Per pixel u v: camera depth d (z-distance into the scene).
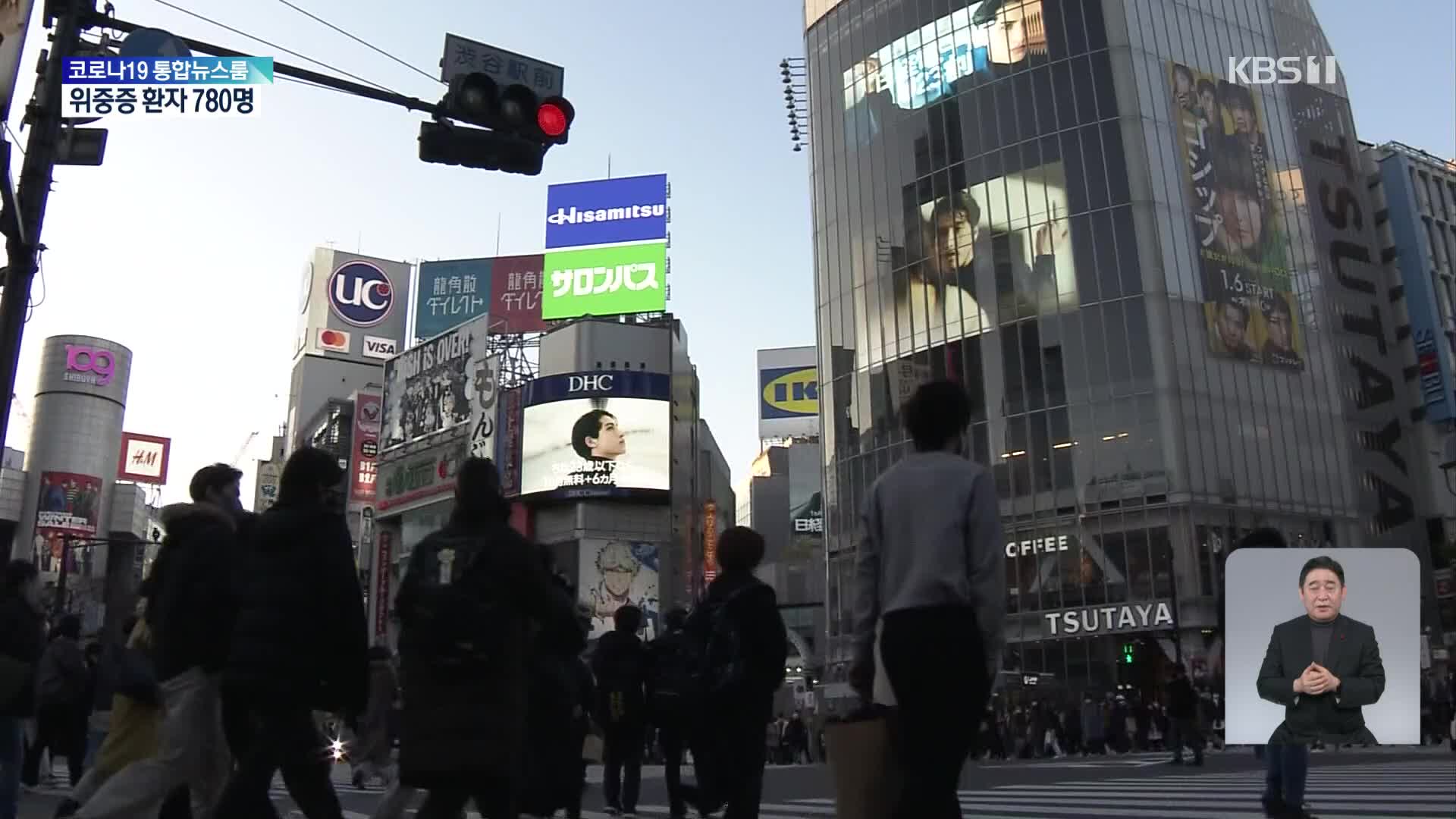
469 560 4.05
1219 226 47.88
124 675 6.00
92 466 115.12
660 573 50.38
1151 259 45.62
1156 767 16.98
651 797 11.70
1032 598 45.16
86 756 11.00
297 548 4.71
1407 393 59.59
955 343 50.03
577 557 49.44
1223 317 46.41
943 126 52.72
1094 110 48.22
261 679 4.53
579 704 7.65
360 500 64.25
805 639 69.75
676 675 5.87
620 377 51.62
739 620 5.59
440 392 58.00
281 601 4.63
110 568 104.25
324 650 4.68
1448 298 60.69
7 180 7.81
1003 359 48.31
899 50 55.44
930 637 3.64
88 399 116.50
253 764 4.54
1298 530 45.22
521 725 4.09
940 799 3.55
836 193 57.38
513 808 4.13
